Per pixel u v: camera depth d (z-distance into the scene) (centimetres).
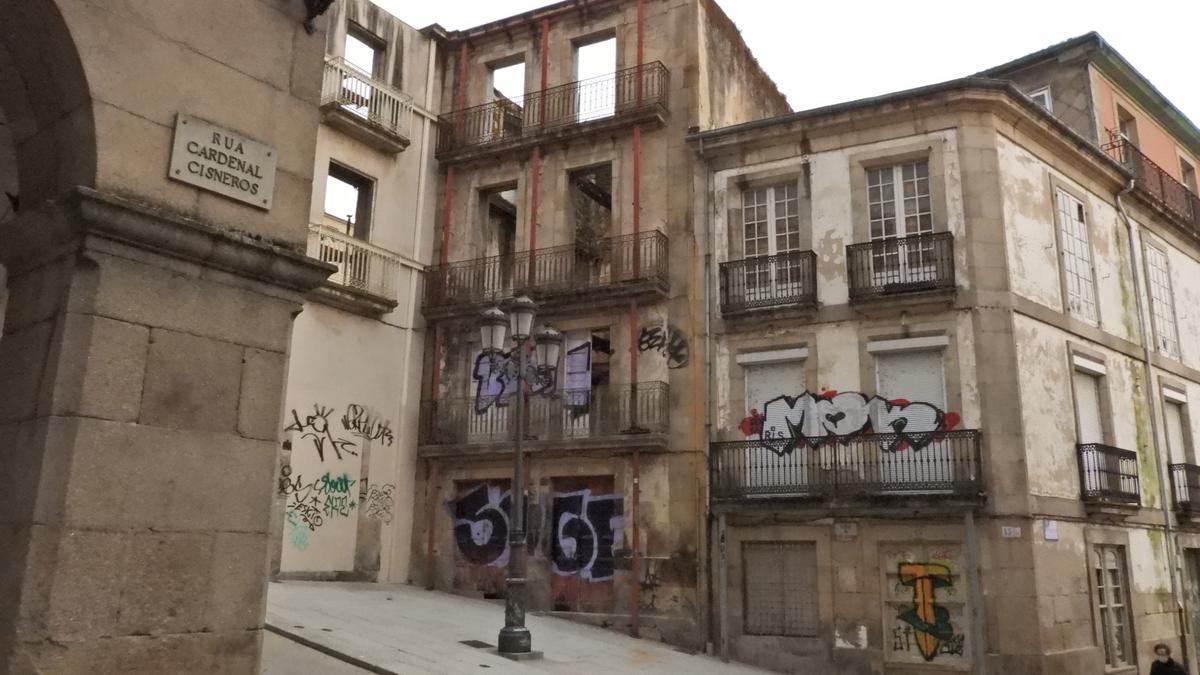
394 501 2073
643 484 1902
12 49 560
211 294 583
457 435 2097
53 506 499
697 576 1805
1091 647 1658
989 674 1552
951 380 1695
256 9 639
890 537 1677
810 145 1909
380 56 2194
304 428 1881
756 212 1964
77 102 547
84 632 499
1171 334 2250
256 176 617
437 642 1383
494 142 2208
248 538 579
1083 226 1984
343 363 1989
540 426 2016
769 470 1800
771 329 1866
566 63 2220
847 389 1772
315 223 1950
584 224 2372
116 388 529
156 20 577
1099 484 1775
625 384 1956
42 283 550
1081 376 1884
